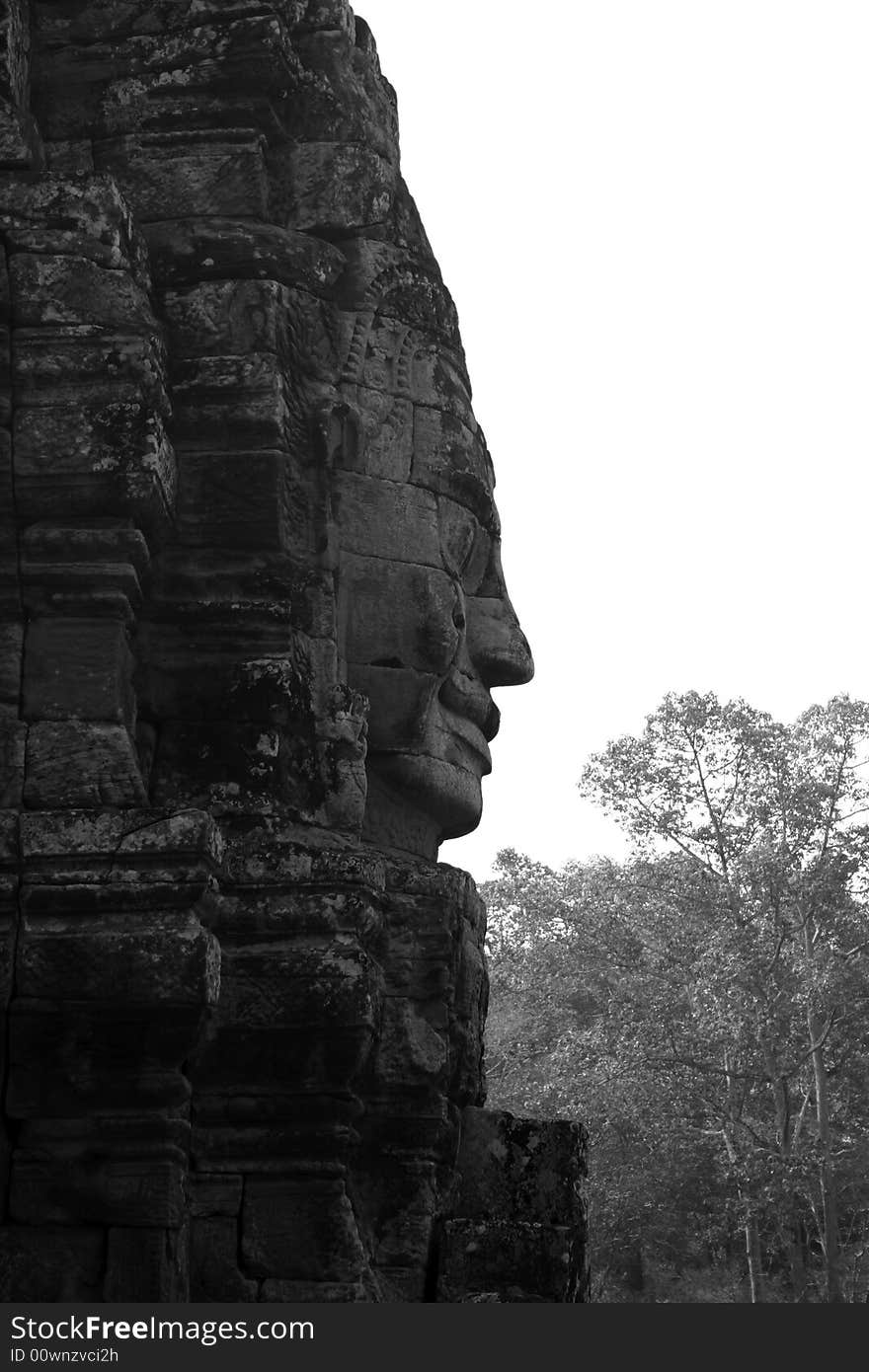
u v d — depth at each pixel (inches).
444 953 354.6
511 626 397.4
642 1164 1199.6
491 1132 372.2
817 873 1280.8
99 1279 273.6
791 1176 1152.2
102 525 302.8
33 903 281.1
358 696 342.6
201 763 320.5
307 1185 305.3
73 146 355.9
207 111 354.3
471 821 392.2
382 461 366.3
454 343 387.9
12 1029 277.7
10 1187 276.4
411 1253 336.8
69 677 299.3
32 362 307.6
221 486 332.8
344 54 376.8
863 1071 1270.9
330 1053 308.0
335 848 319.3
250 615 326.6
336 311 366.9
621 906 1337.4
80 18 361.1
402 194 390.0
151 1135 277.9
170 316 339.9
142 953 277.3
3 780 293.4
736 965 1170.6
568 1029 1290.6
